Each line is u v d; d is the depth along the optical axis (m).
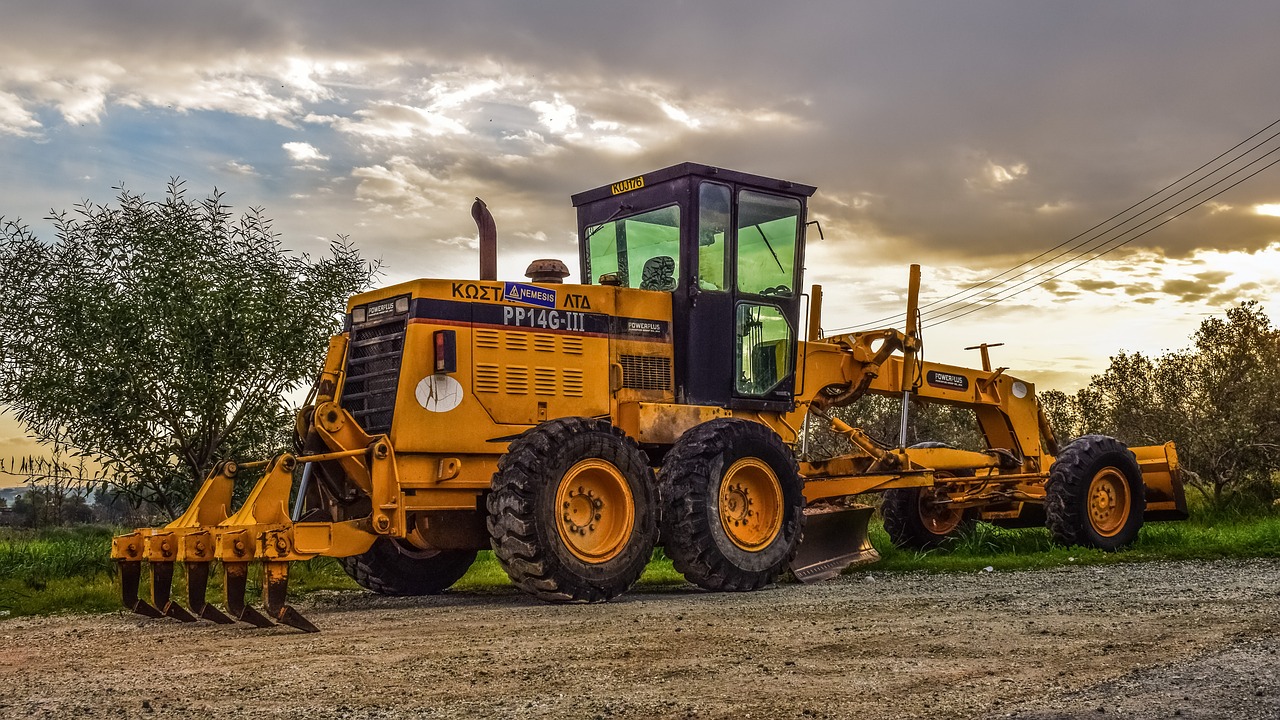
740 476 8.38
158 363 9.59
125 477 9.66
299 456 7.32
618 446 7.62
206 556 6.52
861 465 10.44
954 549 11.15
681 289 8.78
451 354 7.56
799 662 4.84
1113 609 6.25
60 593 7.77
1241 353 16.39
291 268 10.36
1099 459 10.90
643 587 8.77
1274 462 15.92
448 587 8.95
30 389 9.22
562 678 4.60
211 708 4.18
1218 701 3.95
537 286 8.13
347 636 5.97
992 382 11.89
